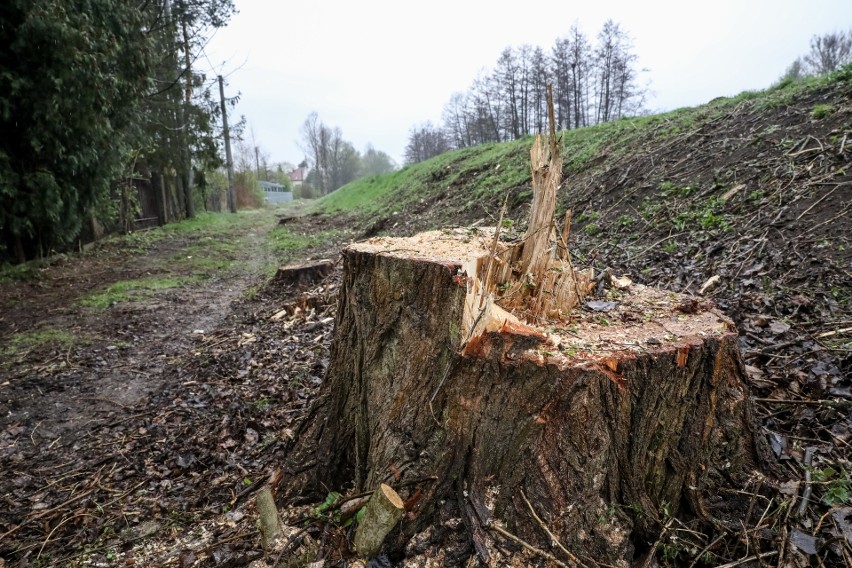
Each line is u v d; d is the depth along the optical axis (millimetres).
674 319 2141
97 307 7059
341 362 2387
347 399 2385
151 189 16812
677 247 5230
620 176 7684
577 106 27219
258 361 4656
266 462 2936
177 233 15500
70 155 8773
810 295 3711
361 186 24359
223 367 4617
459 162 15555
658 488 1849
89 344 5602
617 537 1701
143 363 5055
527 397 1748
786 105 6922
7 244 9164
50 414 3990
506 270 2213
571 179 8836
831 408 2562
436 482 1863
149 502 2746
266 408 3660
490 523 1741
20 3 7340
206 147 15805
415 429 1935
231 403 3787
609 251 5785
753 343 3328
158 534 2461
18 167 8398
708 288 4203
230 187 26766
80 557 2352
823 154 5383
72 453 3395
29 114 8023
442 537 1822
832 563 1741
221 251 12273
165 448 3303
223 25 14477
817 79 7551
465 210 9844
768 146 6156
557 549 1674
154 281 8750
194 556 2129
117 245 12336
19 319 6523
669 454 1842
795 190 5090
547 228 2184
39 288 8133
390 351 2066
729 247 4777
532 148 2209
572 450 1730
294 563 1885
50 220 9117
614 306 2328
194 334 5957
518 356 1764
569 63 26656
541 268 2207
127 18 9383
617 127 10516
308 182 64250
